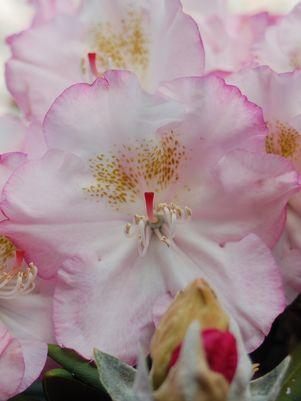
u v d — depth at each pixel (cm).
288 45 32
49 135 28
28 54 31
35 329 29
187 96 29
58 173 28
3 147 30
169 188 30
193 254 30
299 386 30
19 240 28
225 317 23
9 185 28
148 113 29
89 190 29
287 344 34
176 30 31
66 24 32
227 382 22
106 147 29
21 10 38
